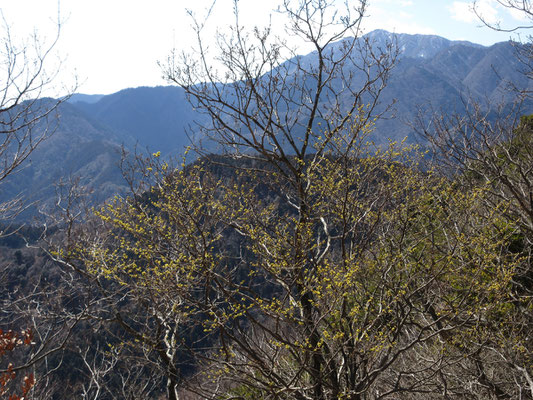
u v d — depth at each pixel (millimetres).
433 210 5086
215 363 4074
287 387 3930
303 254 4266
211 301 4195
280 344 3848
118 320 4672
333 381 4508
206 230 4164
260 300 3908
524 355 4871
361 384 4281
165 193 3959
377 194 4910
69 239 4523
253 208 4738
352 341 4336
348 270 3979
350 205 4691
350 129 4906
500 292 4293
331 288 3789
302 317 4207
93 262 4211
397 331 4277
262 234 4527
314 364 4508
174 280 4117
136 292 4336
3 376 3314
